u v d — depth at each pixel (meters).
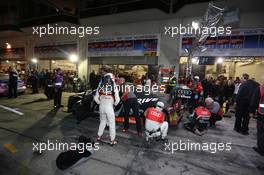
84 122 5.33
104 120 3.82
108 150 3.50
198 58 10.73
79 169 2.77
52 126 4.84
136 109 4.37
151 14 11.45
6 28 17.31
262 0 8.48
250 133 5.07
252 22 9.41
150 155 3.38
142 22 12.58
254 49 9.39
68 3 15.50
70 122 5.27
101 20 13.45
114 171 2.75
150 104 4.93
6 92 9.20
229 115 7.25
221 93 8.30
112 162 3.04
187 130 5.08
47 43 17.16
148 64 12.60
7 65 21.16
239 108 5.04
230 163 3.22
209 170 2.94
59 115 5.98
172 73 11.30
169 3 11.05
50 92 8.89
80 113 5.38
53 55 16.84
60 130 4.55
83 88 12.95
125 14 12.03
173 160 3.22
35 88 11.10
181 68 11.64
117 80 4.99
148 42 12.26
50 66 17.89
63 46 16.11
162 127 3.97
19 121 5.16
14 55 20.11
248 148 3.95
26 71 17.59
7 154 3.18
